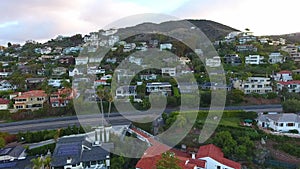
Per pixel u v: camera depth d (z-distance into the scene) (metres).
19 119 43.28
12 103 49.16
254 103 46.00
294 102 39.22
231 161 25.97
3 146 30.56
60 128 36.50
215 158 25.86
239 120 37.53
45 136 33.44
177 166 20.09
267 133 32.66
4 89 60.28
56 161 25.33
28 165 25.80
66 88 51.97
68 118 42.38
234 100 45.62
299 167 26.81
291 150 29.06
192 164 24.22
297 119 34.03
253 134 32.06
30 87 61.47
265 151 29.27
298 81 52.28
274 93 48.16
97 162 25.95
